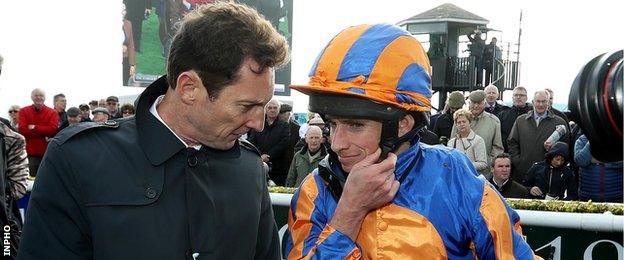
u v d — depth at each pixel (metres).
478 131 5.54
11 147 3.29
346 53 1.38
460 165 1.47
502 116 6.19
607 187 4.34
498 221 1.39
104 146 1.30
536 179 4.88
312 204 1.53
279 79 15.52
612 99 1.08
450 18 11.79
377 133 1.39
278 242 1.58
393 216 1.42
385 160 1.37
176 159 1.32
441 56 11.92
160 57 15.95
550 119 5.42
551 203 3.32
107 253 1.23
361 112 1.35
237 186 1.39
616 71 1.08
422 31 12.13
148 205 1.27
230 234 1.35
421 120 1.45
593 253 3.00
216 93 1.23
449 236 1.40
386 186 1.36
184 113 1.28
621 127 1.09
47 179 1.26
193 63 1.22
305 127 7.00
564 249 3.05
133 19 15.59
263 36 1.24
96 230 1.24
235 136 1.32
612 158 1.17
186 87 1.25
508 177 4.77
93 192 1.25
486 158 5.21
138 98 1.35
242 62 1.21
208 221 1.31
